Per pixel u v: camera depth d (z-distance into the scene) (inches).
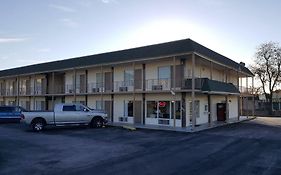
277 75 1872.5
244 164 410.3
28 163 422.6
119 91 1069.8
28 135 754.2
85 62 1187.9
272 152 502.3
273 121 1239.5
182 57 945.5
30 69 1497.3
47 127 955.3
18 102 1583.4
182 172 366.0
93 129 890.1
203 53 908.0
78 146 573.6
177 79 962.1
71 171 374.3
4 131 850.1
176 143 608.7
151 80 1027.3
